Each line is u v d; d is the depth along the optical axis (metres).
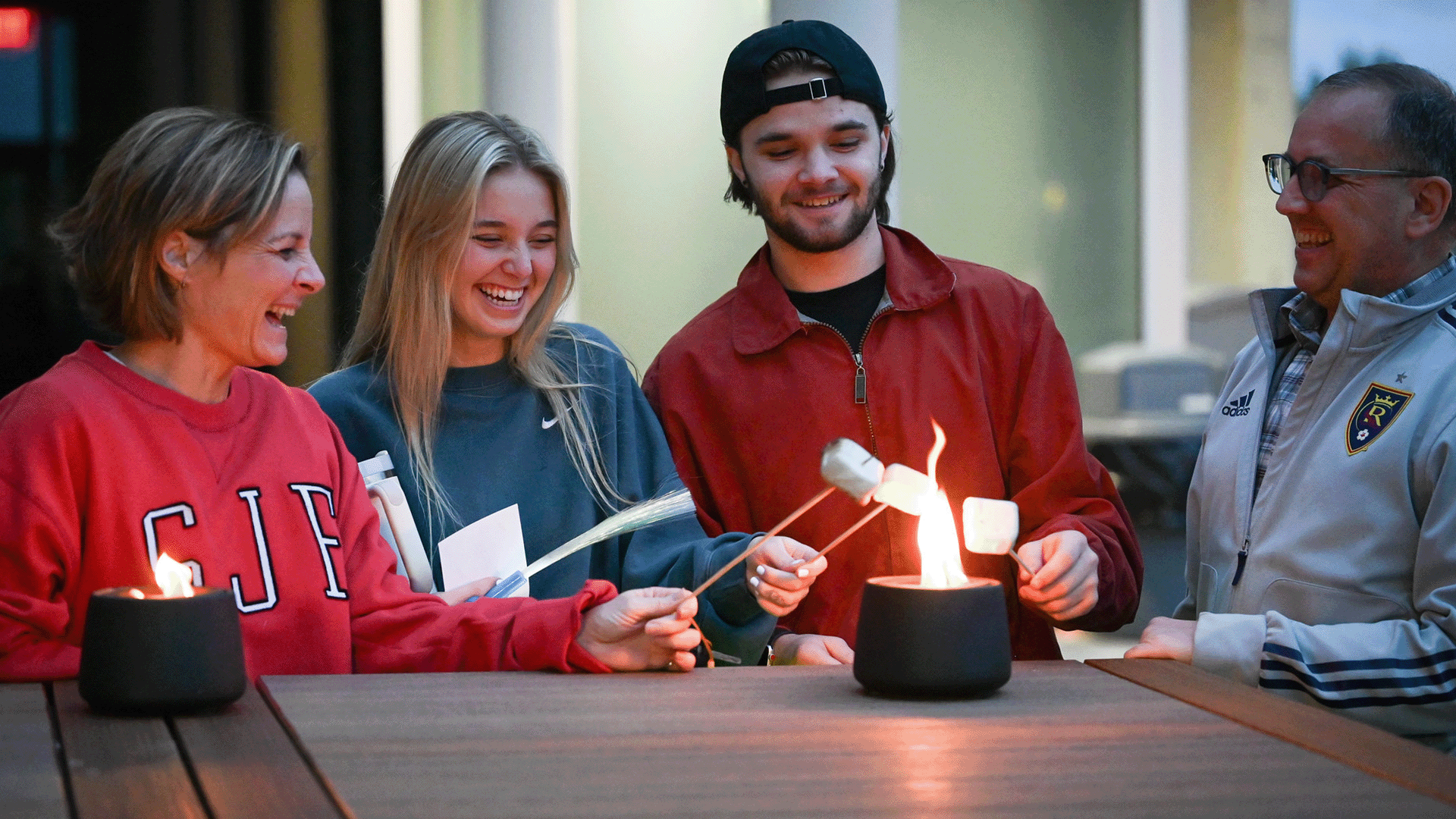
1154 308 4.45
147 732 1.21
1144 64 4.38
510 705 1.32
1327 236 1.83
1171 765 1.12
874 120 2.08
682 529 2.01
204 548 1.56
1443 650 1.56
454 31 3.92
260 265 1.59
